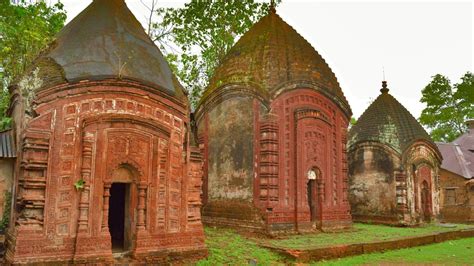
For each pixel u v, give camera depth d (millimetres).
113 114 8938
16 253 7750
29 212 8047
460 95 38656
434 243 15438
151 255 9023
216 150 15953
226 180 15312
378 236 14352
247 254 10664
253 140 14492
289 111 14703
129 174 9250
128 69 9430
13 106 10758
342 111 16422
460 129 39906
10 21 11781
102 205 8672
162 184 9500
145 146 9336
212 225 15461
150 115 9477
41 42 11969
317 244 11906
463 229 17984
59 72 8758
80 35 9734
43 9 13039
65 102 8555
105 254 8492
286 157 14398
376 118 21375
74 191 8445
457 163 27688
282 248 11109
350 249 12000
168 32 16266
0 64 12594
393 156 20016
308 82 15133
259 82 14625
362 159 21094
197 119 16922
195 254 9820
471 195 26453
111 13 10609
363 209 20703
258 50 15516
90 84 8766
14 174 9641
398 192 19562
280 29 16234
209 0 16828
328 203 15453
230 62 16219
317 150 15328
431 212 20594
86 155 8562
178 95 10242
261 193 13914
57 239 8148
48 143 8289
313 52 16578
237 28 17359
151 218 9219
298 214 14219
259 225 13719
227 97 15680
